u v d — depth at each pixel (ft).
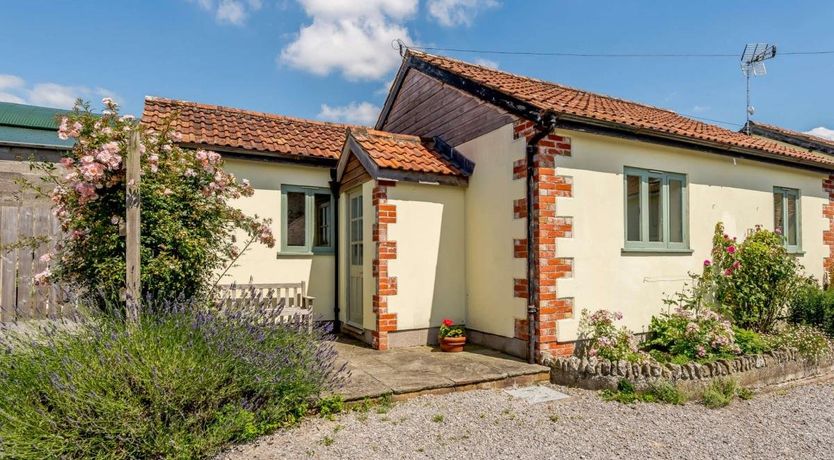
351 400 15.55
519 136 21.93
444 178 24.79
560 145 21.15
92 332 13.07
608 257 22.35
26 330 13.76
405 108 33.91
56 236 24.79
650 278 23.80
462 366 19.77
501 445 13.24
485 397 17.21
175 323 13.97
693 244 25.55
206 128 28.58
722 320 22.76
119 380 11.60
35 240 19.36
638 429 14.71
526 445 13.29
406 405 16.10
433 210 24.88
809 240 31.91
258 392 13.41
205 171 19.34
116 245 16.67
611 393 17.78
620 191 22.93
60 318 14.08
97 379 11.42
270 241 21.17
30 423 10.80
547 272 20.53
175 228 17.39
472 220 25.20
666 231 24.72
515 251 21.89
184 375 12.05
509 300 22.22
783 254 26.73
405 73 33.73
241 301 17.28
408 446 12.96
